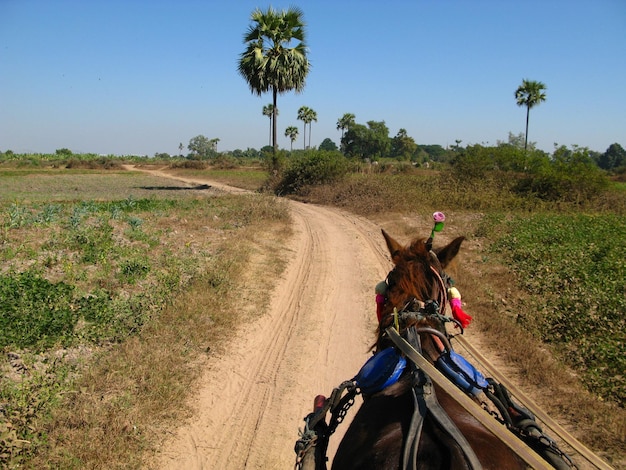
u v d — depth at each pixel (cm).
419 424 254
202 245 1458
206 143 19762
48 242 1305
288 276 1306
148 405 598
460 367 317
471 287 1146
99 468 491
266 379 746
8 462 466
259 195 2723
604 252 1379
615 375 717
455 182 2911
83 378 628
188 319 871
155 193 3619
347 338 918
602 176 2728
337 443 585
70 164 8300
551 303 992
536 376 721
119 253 1244
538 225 1891
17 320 736
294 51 3775
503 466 240
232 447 576
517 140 5334
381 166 5888
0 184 4541
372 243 1777
